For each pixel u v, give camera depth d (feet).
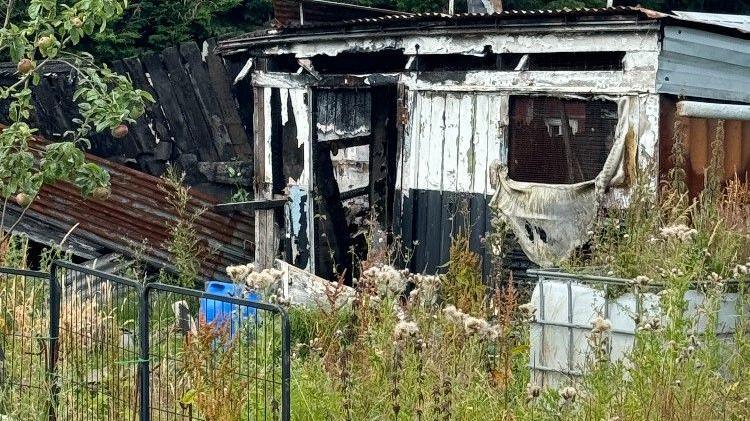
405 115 47.03
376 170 54.75
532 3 85.35
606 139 41.86
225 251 55.21
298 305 44.39
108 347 26.22
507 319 29.50
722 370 27.66
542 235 42.83
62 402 27.14
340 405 25.70
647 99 40.42
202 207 55.31
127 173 54.54
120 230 53.62
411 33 46.14
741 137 44.19
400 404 24.94
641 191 37.96
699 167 41.81
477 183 44.98
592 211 41.42
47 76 59.82
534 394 25.52
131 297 30.42
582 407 25.90
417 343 25.72
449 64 47.16
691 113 40.63
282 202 51.49
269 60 52.21
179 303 27.61
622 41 40.83
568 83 42.27
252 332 26.32
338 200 53.62
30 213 52.24
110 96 38.81
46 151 38.40
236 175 60.59
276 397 24.76
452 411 24.93
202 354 24.48
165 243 53.98
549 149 43.32
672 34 40.24
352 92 54.08
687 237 28.30
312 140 50.78
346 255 53.98
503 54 44.24
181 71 61.67
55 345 27.50
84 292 30.32
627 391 25.48
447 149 45.83
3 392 28.14
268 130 52.29
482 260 44.62
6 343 28.86
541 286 29.94
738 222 33.81
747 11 93.61
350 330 30.83
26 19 67.36
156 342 26.21
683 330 26.22
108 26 72.02
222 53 53.01
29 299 30.68
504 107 44.14
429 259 46.47
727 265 30.60
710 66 42.60
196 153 61.98
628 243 33.55
